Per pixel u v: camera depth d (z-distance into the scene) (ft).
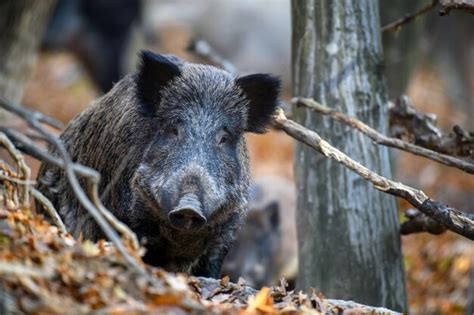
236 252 51.24
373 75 39.29
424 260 59.93
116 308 22.04
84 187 35.42
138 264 24.59
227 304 26.37
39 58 115.24
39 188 38.11
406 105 40.06
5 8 56.18
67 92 106.93
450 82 106.42
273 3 119.55
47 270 23.02
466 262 56.90
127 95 35.73
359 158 38.45
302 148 39.50
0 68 56.70
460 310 51.85
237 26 117.08
